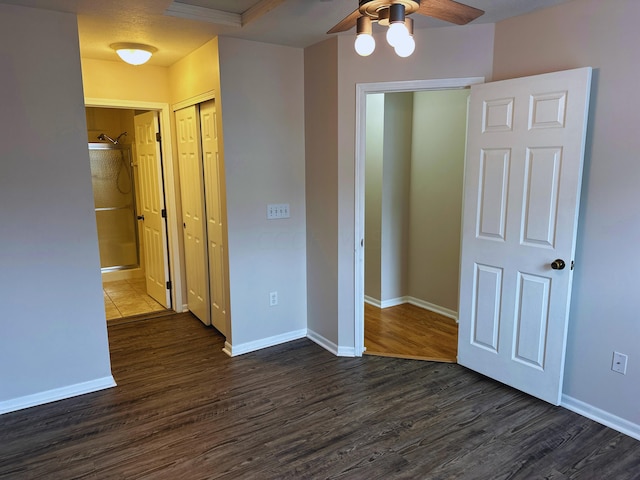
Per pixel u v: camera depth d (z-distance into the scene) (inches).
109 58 143.5
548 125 97.7
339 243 129.8
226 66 121.0
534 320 105.5
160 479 81.8
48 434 96.0
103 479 82.0
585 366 100.7
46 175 102.9
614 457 86.8
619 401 95.4
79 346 112.0
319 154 132.9
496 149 108.3
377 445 91.2
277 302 141.9
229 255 129.8
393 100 166.4
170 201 166.2
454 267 163.3
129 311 175.3
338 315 133.7
